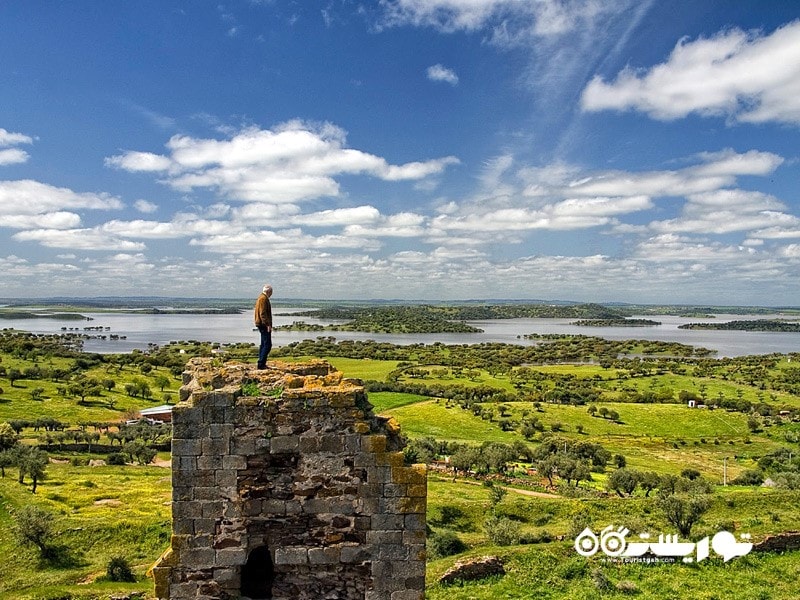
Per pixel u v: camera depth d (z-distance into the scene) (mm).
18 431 103500
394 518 11367
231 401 11156
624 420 145125
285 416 11250
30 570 38188
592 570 35062
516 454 95875
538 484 73375
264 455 11250
